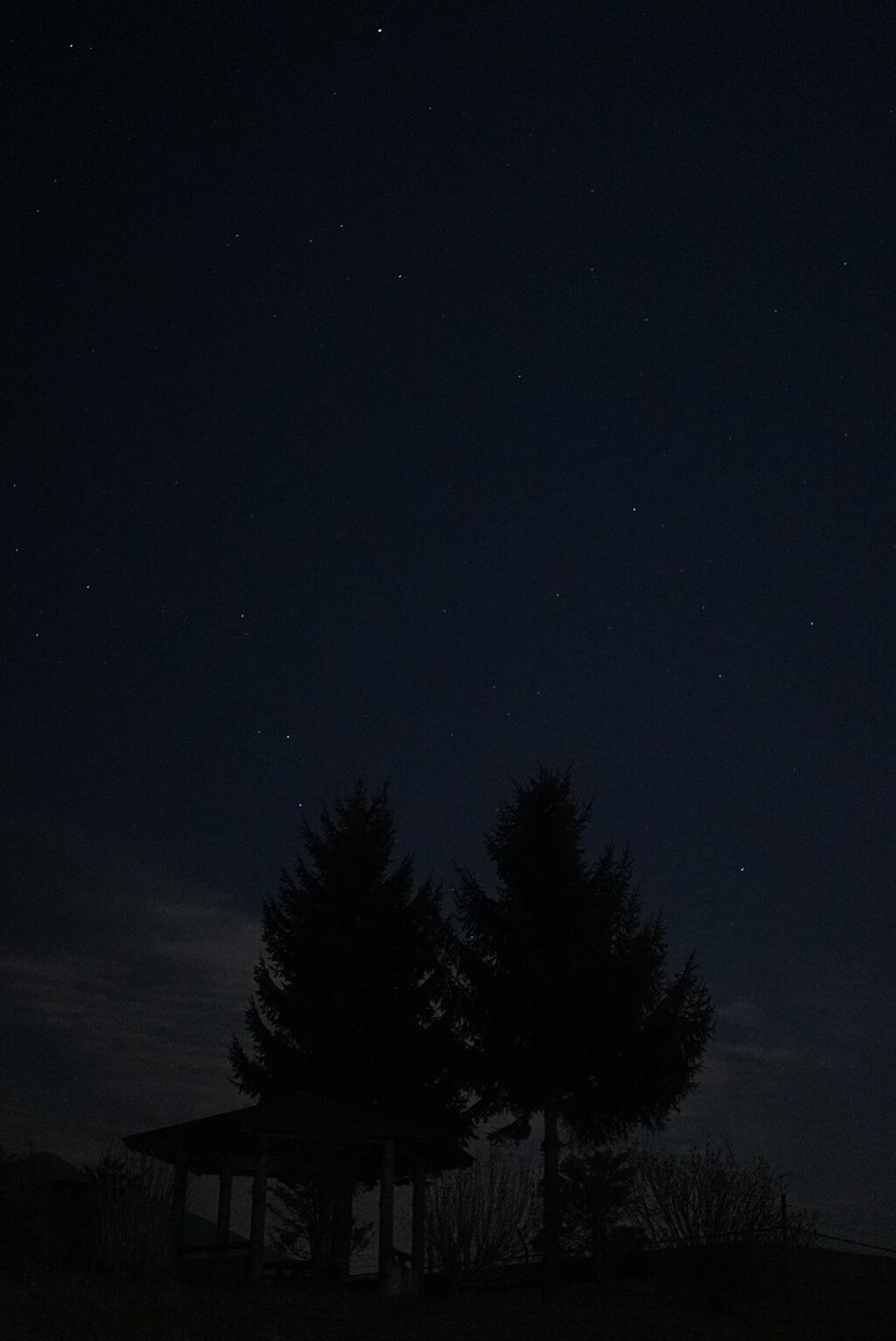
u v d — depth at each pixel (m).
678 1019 27.70
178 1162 21.56
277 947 31.36
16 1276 17.16
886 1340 17.80
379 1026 30.03
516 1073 28.19
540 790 31.34
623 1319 18.28
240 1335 15.33
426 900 31.59
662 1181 20.94
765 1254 19.84
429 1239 20.88
